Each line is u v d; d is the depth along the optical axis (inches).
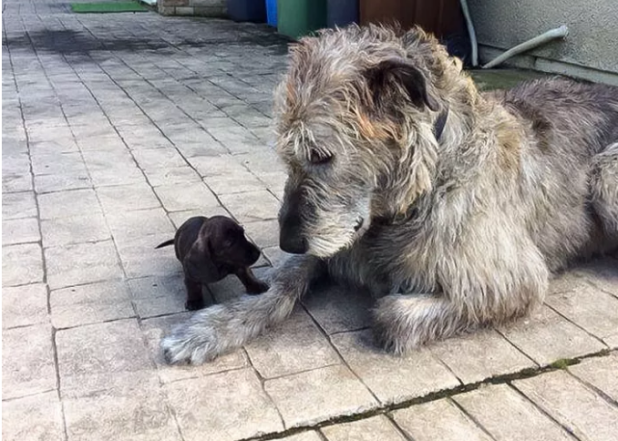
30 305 47.6
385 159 39.3
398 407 38.1
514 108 50.8
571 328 45.8
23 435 35.4
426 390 39.3
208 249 44.7
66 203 65.4
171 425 36.3
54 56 142.6
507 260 44.2
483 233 43.3
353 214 40.1
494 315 44.6
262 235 59.3
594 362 42.1
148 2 232.1
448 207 42.7
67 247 56.4
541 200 48.7
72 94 109.1
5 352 42.1
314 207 39.2
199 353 41.3
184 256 46.9
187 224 48.6
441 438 35.7
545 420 37.0
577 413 37.6
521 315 45.9
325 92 37.3
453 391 39.4
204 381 39.8
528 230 48.3
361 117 37.4
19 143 83.7
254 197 67.7
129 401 38.1
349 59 38.0
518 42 123.6
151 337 44.1
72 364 41.1
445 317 43.6
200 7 207.0
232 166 76.5
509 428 36.4
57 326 45.1
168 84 117.5
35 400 38.0
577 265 55.2
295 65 39.3
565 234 51.8
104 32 176.2
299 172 39.8
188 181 71.6
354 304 48.7
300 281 47.7
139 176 72.9
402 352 42.4
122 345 43.2
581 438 35.7
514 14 123.2
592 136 53.6
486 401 38.6
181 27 185.6
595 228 54.2
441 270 43.4
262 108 101.7
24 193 67.7
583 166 52.6
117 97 107.8
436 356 42.6
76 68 130.5
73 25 188.5
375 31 41.9
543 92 55.7
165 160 78.3
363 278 48.4
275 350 43.1
